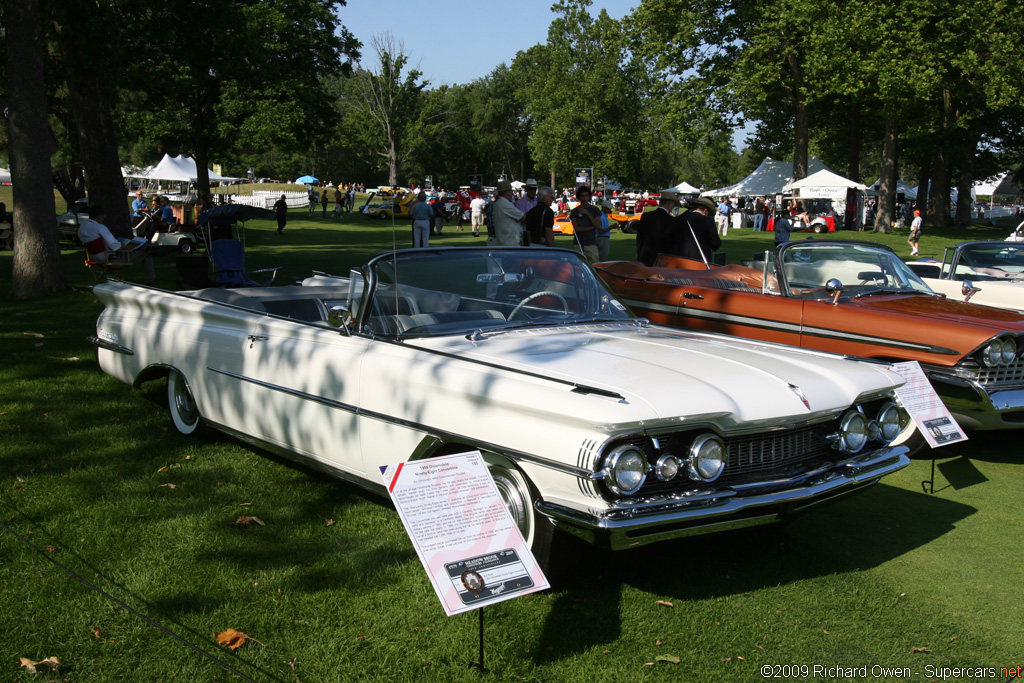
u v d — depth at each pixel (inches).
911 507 180.7
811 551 154.4
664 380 129.1
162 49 745.0
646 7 1535.4
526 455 124.2
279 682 106.1
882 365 160.1
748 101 1453.0
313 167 3550.7
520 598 131.6
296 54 1311.5
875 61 1190.9
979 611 132.0
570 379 128.2
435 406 137.5
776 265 255.1
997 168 2132.1
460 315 162.6
